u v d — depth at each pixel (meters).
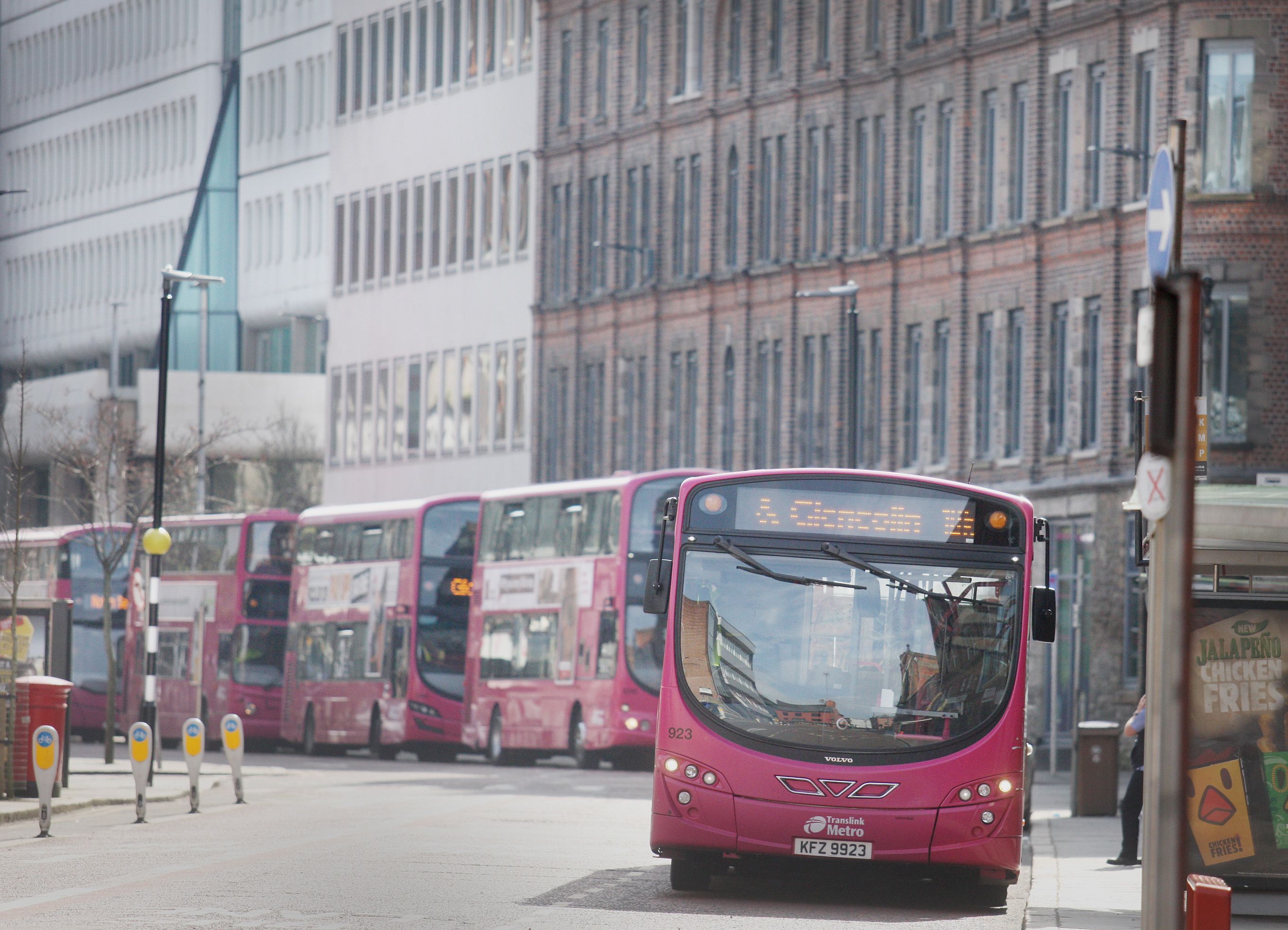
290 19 119.44
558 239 95.12
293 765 64.38
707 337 85.19
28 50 145.38
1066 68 69.19
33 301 144.25
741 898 25.52
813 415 79.88
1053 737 60.94
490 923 21.70
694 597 25.72
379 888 25.16
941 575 25.66
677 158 87.56
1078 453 68.25
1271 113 62.72
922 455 75.12
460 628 67.88
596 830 35.62
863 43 78.12
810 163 80.69
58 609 55.16
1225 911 13.23
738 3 84.50
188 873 26.78
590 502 59.25
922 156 75.56
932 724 25.12
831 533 25.83
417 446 104.25
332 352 111.00
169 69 130.50
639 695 56.84
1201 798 23.02
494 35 99.56
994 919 23.91
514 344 97.69
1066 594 68.31
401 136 106.06
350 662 70.81
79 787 46.62
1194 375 12.55
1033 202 70.38
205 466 100.94
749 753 24.95
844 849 24.77
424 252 104.25
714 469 84.62
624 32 90.81
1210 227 62.66
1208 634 23.05
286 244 119.75
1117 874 30.00
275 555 76.38
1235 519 22.52
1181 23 63.97
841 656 25.39
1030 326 70.38
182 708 77.81
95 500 91.94
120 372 134.38
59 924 21.08
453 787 49.97
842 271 78.69
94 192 138.00
